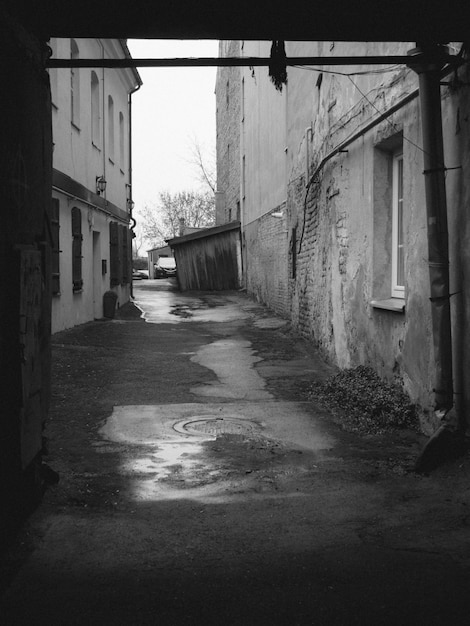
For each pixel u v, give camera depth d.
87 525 4.17
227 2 4.25
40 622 3.02
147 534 4.04
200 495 4.77
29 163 4.07
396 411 6.58
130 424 6.85
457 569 3.55
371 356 8.14
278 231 18.12
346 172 9.30
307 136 12.81
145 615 3.08
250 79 24.52
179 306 22.30
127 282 23.80
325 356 10.93
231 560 3.67
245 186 26.69
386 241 8.04
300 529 4.13
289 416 7.21
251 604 3.18
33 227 4.18
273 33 4.67
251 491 4.86
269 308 19.97
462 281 5.34
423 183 6.18
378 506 4.52
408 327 6.71
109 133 20.19
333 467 5.41
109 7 4.24
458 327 5.39
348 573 3.51
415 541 3.93
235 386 8.91
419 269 6.33
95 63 4.69
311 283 12.49
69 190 13.88
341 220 9.66
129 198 23.98
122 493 4.80
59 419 7.00
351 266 9.04
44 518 4.27
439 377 5.41
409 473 5.20
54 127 12.94
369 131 8.09
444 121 5.60
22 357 3.79
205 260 29.16
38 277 4.12
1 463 3.66
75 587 3.36
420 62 5.13
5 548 3.76
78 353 11.20
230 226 28.30
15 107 3.78
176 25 4.52
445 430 5.30
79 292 15.51
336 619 3.04
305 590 3.32
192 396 8.27
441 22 4.62
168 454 5.81
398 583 3.39
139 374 9.66
